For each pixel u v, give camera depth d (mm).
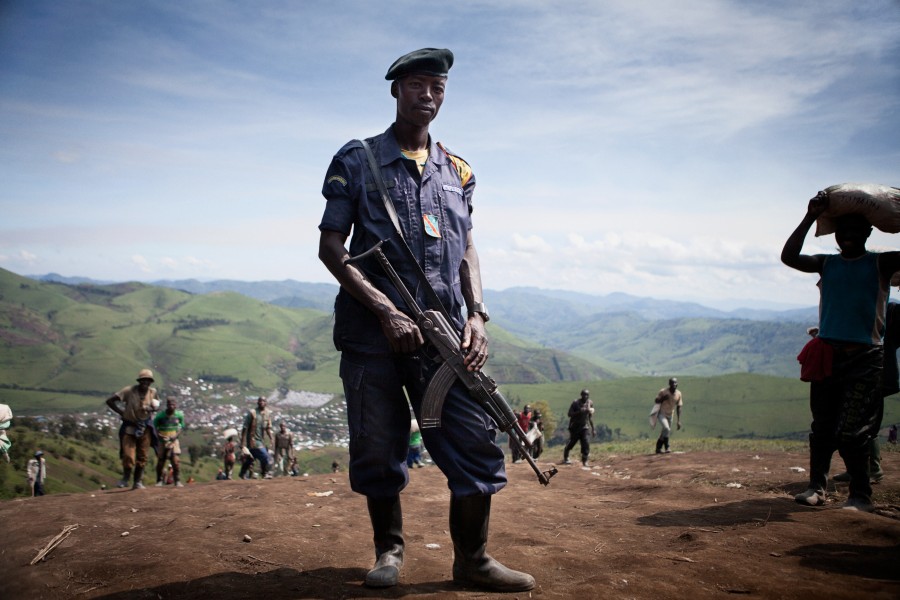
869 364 5234
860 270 5246
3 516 6195
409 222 3166
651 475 10211
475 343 3121
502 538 4648
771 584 3205
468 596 3068
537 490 8195
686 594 3092
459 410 3094
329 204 3162
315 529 5027
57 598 3354
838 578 3330
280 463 16781
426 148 3371
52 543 4469
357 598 3078
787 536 4352
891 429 29406
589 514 6000
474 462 3117
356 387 3156
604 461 15055
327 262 3102
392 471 3178
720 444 18391
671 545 4391
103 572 3676
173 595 3225
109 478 120000
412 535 4801
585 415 14906
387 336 2975
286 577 3527
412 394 3207
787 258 5457
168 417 12422
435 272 3191
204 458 181000
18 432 134625
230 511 6160
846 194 4988
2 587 3607
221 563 3830
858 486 5375
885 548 3982
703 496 6680
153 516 6020
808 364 5523
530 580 3219
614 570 3635
